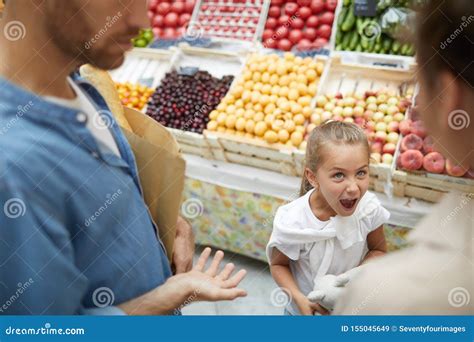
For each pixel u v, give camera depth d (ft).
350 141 3.87
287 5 8.61
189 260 4.02
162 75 8.39
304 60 7.85
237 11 8.91
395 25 7.36
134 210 3.31
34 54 2.74
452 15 1.70
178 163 3.53
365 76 7.59
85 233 2.92
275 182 6.69
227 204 7.13
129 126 3.84
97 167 2.96
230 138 6.68
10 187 2.47
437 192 5.64
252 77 7.70
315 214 4.25
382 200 5.95
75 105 2.99
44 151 2.66
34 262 2.58
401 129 6.06
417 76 1.93
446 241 2.07
